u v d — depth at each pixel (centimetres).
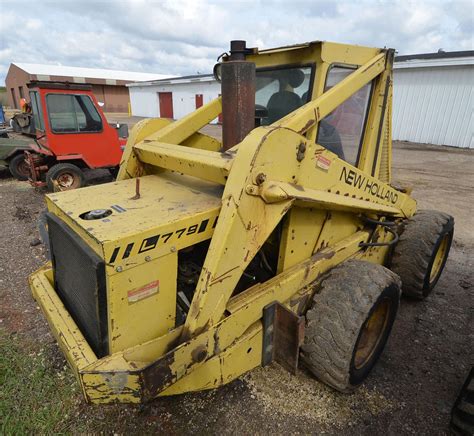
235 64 194
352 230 270
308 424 202
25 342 262
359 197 241
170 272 163
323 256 234
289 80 238
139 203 181
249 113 204
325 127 227
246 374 235
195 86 2433
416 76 1295
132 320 156
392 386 230
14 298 320
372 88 257
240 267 170
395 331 286
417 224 313
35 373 233
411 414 210
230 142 207
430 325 293
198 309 158
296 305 212
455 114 1227
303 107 196
